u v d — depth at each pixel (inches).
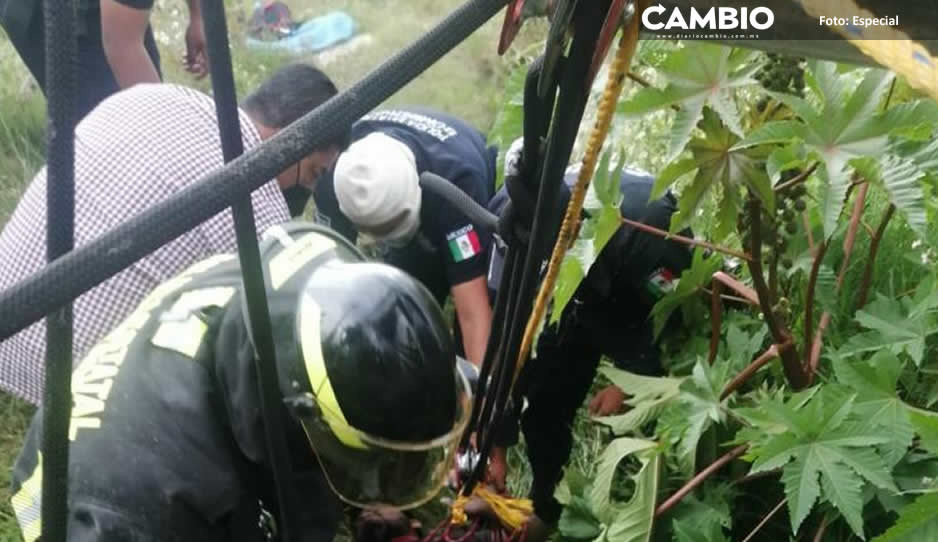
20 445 131.3
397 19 232.1
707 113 74.3
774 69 77.7
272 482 62.9
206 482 59.3
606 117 38.5
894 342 83.9
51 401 36.9
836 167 71.3
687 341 102.0
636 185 96.3
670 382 96.3
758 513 93.6
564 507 102.6
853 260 99.4
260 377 46.6
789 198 82.7
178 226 33.4
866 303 95.6
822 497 78.7
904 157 73.9
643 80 74.4
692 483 88.0
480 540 77.1
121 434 59.6
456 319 123.4
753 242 80.6
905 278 97.6
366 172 99.3
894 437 74.7
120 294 87.9
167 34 208.5
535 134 42.4
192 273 69.7
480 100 204.1
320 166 110.5
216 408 61.0
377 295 56.6
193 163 95.3
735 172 76.4
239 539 61.7
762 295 83.1
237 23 221.6
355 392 54.4
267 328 44.7
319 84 110.5
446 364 57.1
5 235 98.1
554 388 104.3
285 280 59.5
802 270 94.7
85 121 98.8
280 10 222.2
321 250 61.9
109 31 122.4
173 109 97.7
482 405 55.1
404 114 112.0
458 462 77.1
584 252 75.9
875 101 71.0
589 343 102.3
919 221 69.1
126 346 64.7
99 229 92.7
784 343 85.9
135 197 93.4
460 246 104.4
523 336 46.1
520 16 39.8
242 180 33.9
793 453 75.2
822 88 72.6
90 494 57.7
